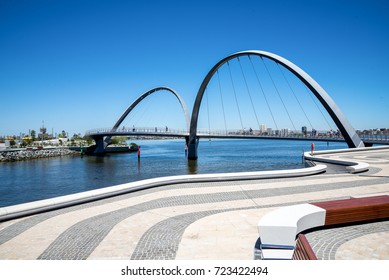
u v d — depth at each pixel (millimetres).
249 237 6527
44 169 49750
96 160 68500
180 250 5926
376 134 45500
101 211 8969
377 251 5570
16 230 7410
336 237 6262
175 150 119125
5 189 30781
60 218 8328
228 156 73812
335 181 13250
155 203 9805
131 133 82062
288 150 107312
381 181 12922
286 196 10500
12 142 97125
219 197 10477
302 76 40656
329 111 38906
